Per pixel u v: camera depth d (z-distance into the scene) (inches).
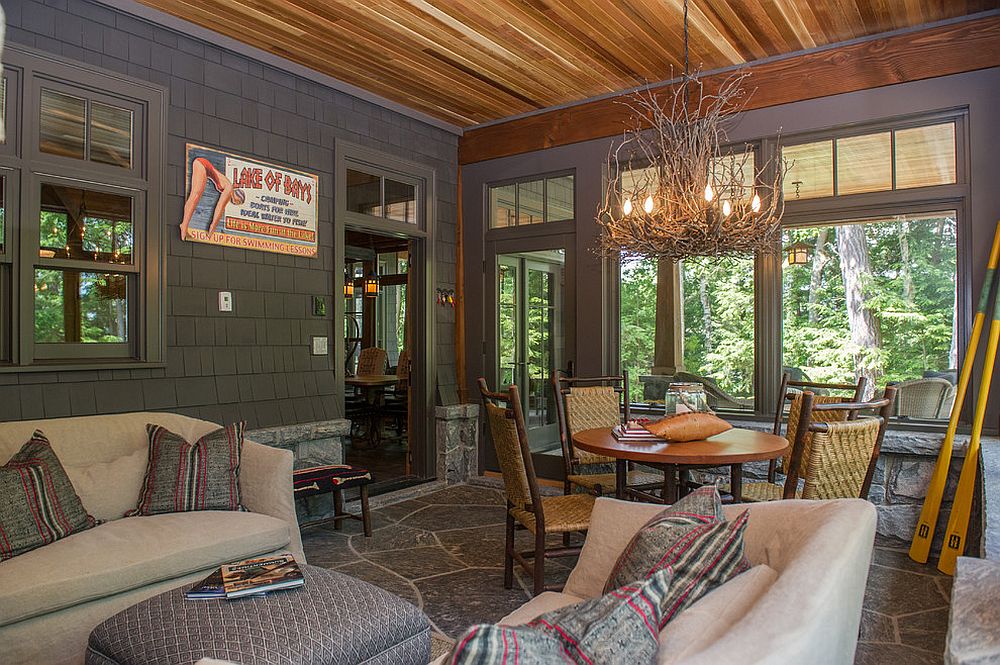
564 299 205.0
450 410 211.8
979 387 144.0
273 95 166.2
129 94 137.9
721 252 127.8
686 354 186.5
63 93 129.6
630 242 128.1
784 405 169.9
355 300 374.3
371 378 282.5
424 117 208.4
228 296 155.5
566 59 166.1
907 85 153.3
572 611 42.3
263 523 111.3
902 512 148.9
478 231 222.1
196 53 150.3
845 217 163.8
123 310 139.9
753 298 176.7
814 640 39.9
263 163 163.5
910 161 156.0
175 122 146.4
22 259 122.5
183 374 146.1
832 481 98.8
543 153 207.2
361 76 177.2
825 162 165.9
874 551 144.2
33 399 123.6
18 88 123.0
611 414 162.1
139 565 92.9
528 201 214.2
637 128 183.3
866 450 100.3
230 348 155.4
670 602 49.3
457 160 226.2
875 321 161.0
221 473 117.8
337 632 68.2
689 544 53.7
